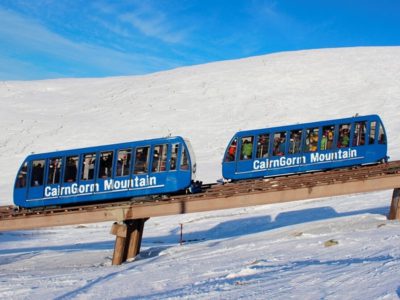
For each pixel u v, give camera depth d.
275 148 22.36
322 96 67.38
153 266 17.09
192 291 10.92
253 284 10.60
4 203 39.75
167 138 20.73
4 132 62.03
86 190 21.27
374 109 60.03
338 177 19.91
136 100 72.94
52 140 58.97
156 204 20.23
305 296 8.69
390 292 7.70
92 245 28.23
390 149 45.16
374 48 88.56
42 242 30.64
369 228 18.56
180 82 79.38
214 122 62.31
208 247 20.58
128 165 20.92
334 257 13.30
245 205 19.86
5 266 22.59
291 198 19.80
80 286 14.29
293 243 17.23
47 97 79.12
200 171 44.72
